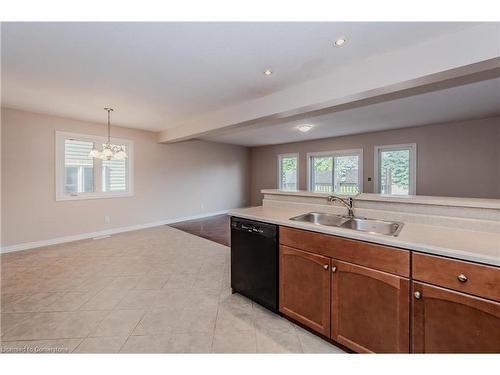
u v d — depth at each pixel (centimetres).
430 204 174
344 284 158
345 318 158
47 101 347
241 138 676
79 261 340
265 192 286
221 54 217
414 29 179
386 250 139
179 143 640
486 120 443
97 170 488
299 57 222
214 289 256
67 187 447
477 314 112
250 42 198
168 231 527
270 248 204
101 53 215
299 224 183
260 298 214
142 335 181
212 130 421
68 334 182
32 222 406
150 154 574
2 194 378
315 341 174
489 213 153
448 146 483
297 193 258
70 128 447
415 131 522
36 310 215
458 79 201
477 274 112
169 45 202
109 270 308
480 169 451
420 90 226
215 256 362
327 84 260
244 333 183
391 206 195
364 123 488
